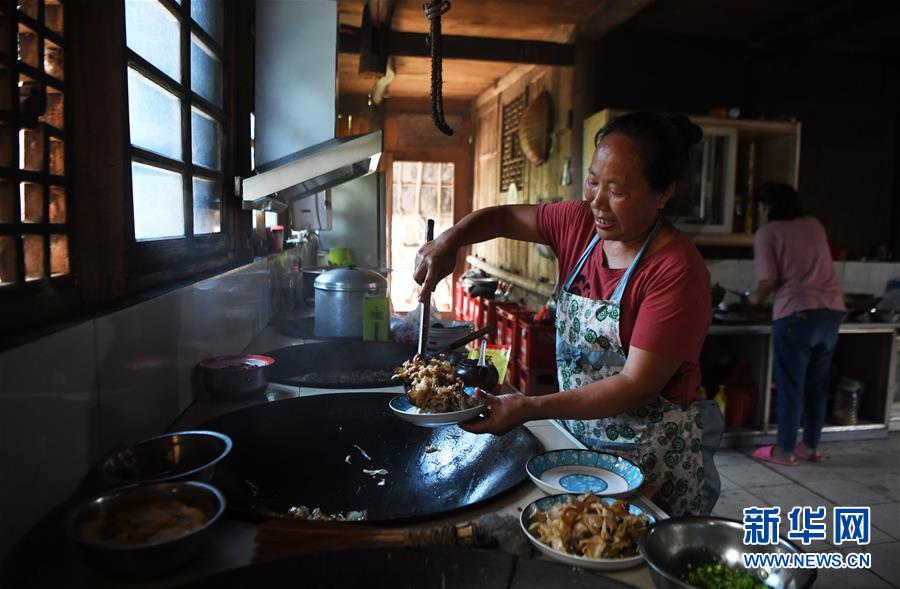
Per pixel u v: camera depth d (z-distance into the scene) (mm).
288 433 1422
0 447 750
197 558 863
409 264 8570
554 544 931
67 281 1035
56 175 1019
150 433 1264
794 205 3625
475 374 1638
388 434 1487
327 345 2143
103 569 769
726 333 3828
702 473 1477
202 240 1855
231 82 2217
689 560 923
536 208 1695
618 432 1463
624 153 1199
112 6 1184
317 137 2316
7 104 885
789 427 3645
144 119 1434
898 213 4930
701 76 4598
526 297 5852
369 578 796
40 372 842
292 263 3701
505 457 1307
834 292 3578
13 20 884
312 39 2293
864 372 4312
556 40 4832
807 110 4781
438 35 1377
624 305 1369
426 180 8555
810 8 4027
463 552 814
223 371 1536
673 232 1356
